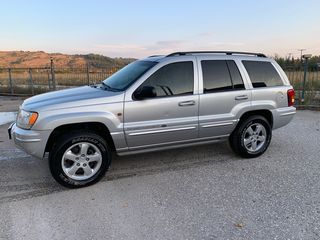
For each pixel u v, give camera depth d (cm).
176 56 495
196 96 491
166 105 470
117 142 452
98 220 349
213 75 509
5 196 409
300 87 1173
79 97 444
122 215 360
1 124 859
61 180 422
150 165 525
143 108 455
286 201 391
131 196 409
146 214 362
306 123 852
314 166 516
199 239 311
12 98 1545
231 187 435
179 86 482
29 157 561
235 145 548
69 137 420
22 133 419
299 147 625
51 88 1667
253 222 342
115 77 531
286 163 532
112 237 316
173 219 350
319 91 1166
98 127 453
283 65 1211
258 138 559
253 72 548
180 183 451
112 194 416
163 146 493
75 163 429
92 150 441
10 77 1686
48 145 435
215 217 353
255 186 438
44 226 337
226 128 526
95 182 445
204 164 529
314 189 426
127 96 448
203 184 446
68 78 1725
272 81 566
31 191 425
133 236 317
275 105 564
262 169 505
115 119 441
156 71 468
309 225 335
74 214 362
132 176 478
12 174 484
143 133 461
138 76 466
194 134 504
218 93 509
